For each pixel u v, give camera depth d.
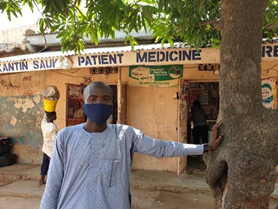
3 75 7.31
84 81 6.62
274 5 3.50
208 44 4.38
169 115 6.16
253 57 1.77
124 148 1.76
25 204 4.85
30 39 7.74
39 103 7.04
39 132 7.09
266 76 5.36
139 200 4.81
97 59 4.91
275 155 1.73
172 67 5.87
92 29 3.45
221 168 1.81
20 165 7.04
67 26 3.67
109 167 1.68
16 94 7.24
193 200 4.79
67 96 5.95
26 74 7.11
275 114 1.77
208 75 5.76
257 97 1.78
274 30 4.19
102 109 1.70
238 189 1.66
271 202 4.64
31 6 3.24
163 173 6.04
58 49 7.98
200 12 2.69
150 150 1.81
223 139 1.81
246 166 1.62
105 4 2.75
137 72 6.12
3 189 5.47
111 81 6.42
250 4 1.75
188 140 8.00
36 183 5.86
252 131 1.73
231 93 1.80
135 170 6.29
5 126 7.39
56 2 2.69
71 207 1.64
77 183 1.67
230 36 1.80
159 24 3.33
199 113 7.36
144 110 6.30
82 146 1.68
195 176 5.82
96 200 1.63
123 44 7.27
